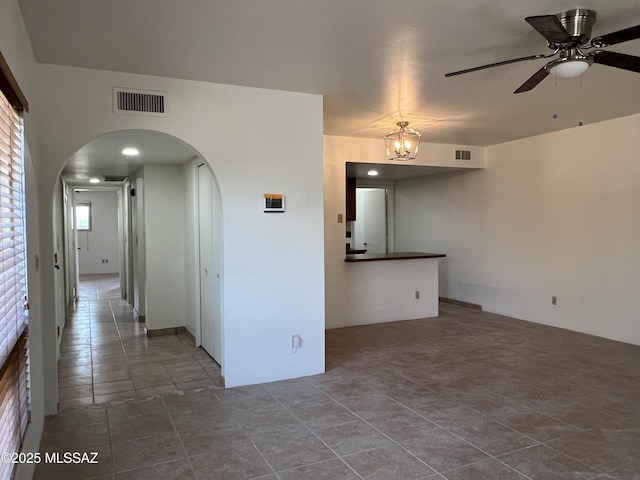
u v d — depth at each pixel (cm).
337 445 265
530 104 417
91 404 330
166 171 552
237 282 360
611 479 228
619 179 483
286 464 245
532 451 257
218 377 389
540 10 232
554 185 552
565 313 545
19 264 214
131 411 316
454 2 222
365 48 281
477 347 472
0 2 169
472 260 680
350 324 580
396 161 596
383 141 592
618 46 285
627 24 252
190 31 253
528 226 589
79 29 248
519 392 346
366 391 350
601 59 240
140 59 295
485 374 388
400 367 409
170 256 555
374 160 589
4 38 177
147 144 423
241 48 279
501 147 623
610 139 489
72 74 306
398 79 342
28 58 258
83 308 730
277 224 372
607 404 323
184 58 294
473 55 294
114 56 289
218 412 313
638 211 467
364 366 412
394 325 579
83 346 499
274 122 368
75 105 307
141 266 622
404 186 824
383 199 873
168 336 545
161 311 551
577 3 225
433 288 632
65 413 313
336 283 573
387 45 277
